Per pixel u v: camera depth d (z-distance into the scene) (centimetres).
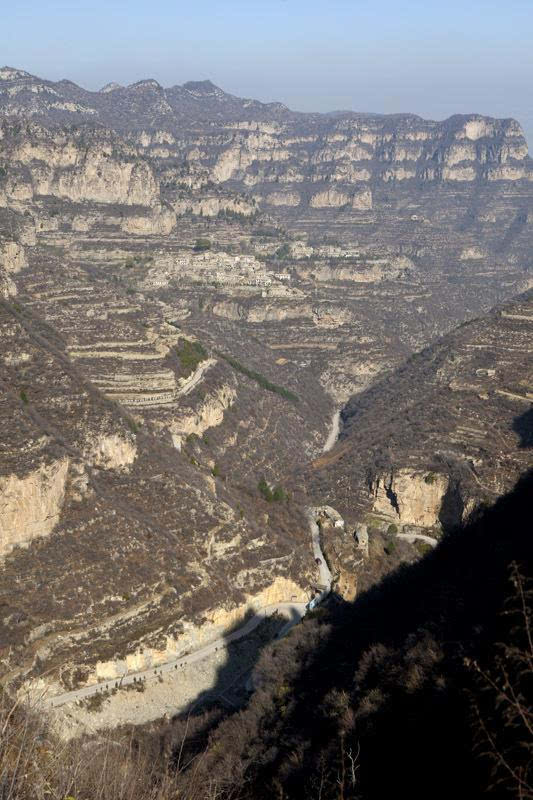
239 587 16850
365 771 9419
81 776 6338
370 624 14112
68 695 13400
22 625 13775
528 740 6706
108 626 14550
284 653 14262
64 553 15150
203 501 18138
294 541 19400
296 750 10562
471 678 9450
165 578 15762
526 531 15025
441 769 8706
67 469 16275
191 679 14575
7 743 5878
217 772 10425
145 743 12300
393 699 10525
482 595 12575
